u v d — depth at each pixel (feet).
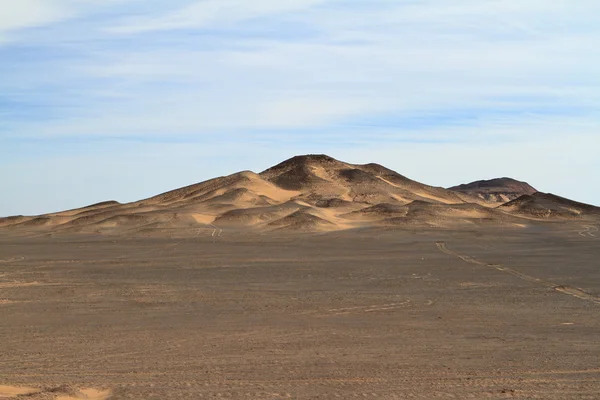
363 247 266.98
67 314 104.53
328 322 96.22
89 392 56.08
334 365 67.67
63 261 209.67
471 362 69.36
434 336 84.89
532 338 83.56
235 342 80.69
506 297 124.06
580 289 135.64
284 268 181.57
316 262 200.13
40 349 76.43
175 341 81.41
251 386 58.65
